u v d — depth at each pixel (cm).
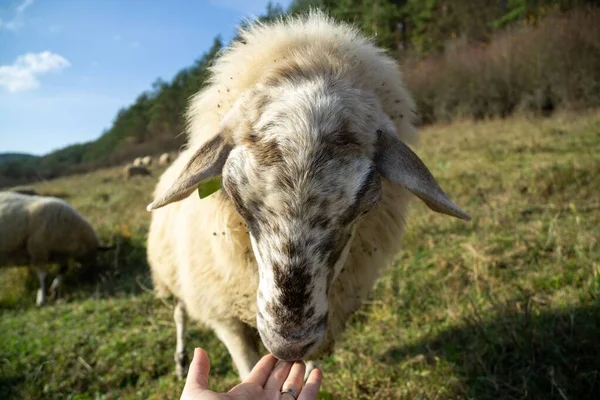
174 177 72
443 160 203
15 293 160
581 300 74
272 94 48
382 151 47
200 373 42
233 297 61
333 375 77
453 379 67
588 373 60
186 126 69
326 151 43
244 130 46
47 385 92
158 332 106
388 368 75
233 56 61
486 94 382
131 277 152
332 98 46
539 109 331
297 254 41
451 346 75
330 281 46
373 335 87
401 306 93
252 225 45
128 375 93
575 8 363
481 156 195
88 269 166
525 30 389
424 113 447
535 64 345
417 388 67
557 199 123
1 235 152
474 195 142
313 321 43
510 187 139
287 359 43
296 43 57
